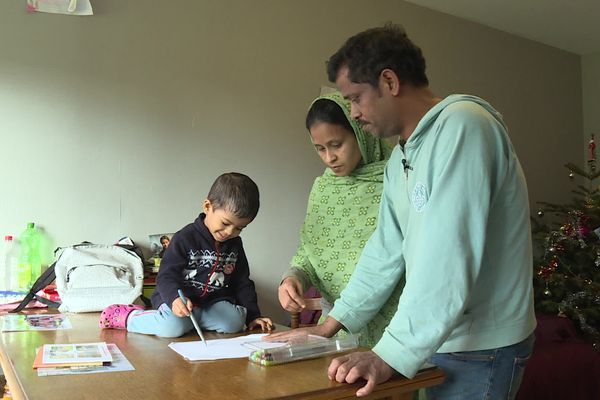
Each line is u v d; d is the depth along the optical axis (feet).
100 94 9.32
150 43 9.77
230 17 10.58
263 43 10.93
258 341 4.24
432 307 3.13
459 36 14.08
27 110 8.77
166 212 9.82
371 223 5.16
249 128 10.73
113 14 9.45
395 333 3.19
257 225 10.78
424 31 13.41
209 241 5.20
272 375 3.23
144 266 8.68
